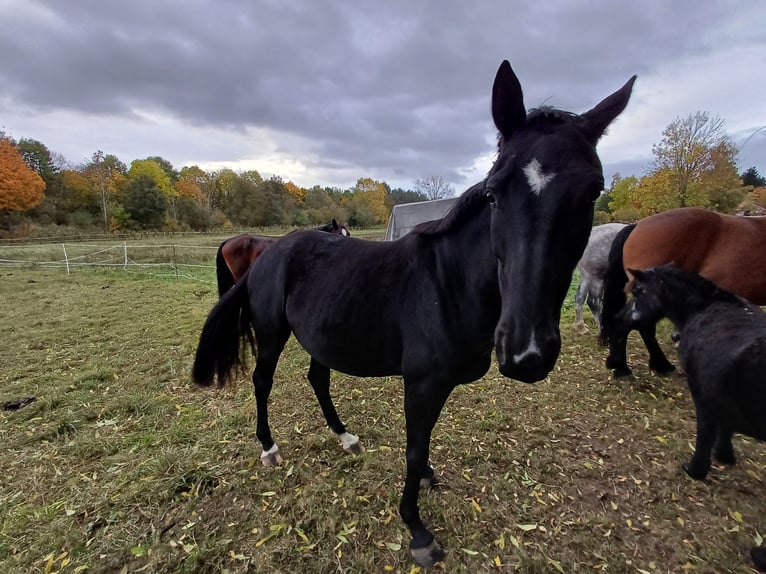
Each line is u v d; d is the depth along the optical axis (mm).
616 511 1976
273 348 2252
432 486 2141
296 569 1696
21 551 1799
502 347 1082
